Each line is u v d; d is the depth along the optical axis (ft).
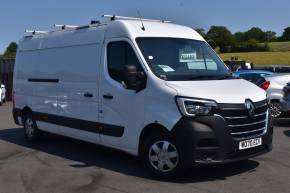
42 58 32.09
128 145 24.12
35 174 24.41
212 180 22.07
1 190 21.61
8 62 94.99
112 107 24.91
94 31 26.86
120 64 24.63
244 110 21.53
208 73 24.31
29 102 33.81
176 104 21.24
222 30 250.57
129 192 20.58
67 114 28.96
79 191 20.98
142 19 26.37
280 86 44.68
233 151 21.24
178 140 21.03
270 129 23.29
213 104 20.83
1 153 30.50
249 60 219.61
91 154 29.19
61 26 30.32
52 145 32.81
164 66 23.35
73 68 28.32
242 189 20.59
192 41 25.85
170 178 22.15
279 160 26.16
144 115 22.80
